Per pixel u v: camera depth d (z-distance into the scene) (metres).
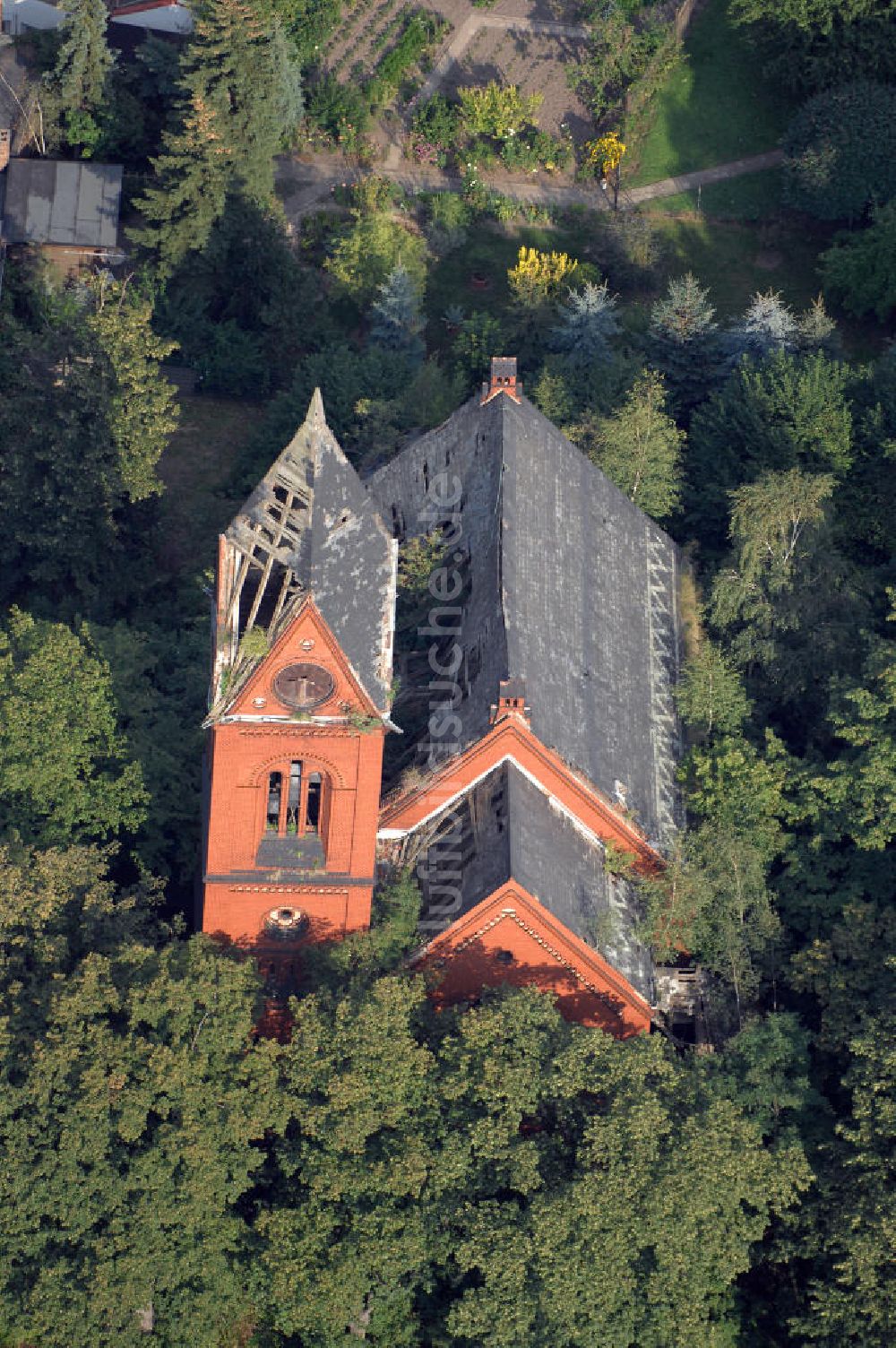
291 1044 155.25
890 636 199.88
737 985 173.88
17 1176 144.62
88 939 160.50
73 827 178.25
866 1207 156.62
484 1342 146.88
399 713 176.62
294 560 149.25
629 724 182.88
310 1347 152.00
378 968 163.88
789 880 181.62
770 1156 156.25
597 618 186.62
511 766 170.12
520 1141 152.75
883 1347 153.50
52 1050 147.62
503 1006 157.75
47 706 174.75
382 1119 153.25
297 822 161.38
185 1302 147.88
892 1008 163.50
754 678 196.62
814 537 197.88
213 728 154.88
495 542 178.25
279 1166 154.25
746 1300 164.38
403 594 181.88
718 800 182.25
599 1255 147.62
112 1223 145.62
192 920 178.88
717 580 196.50
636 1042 157.75
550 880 166.62
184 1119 148.50
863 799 178.62
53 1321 143.38
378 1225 150.00
